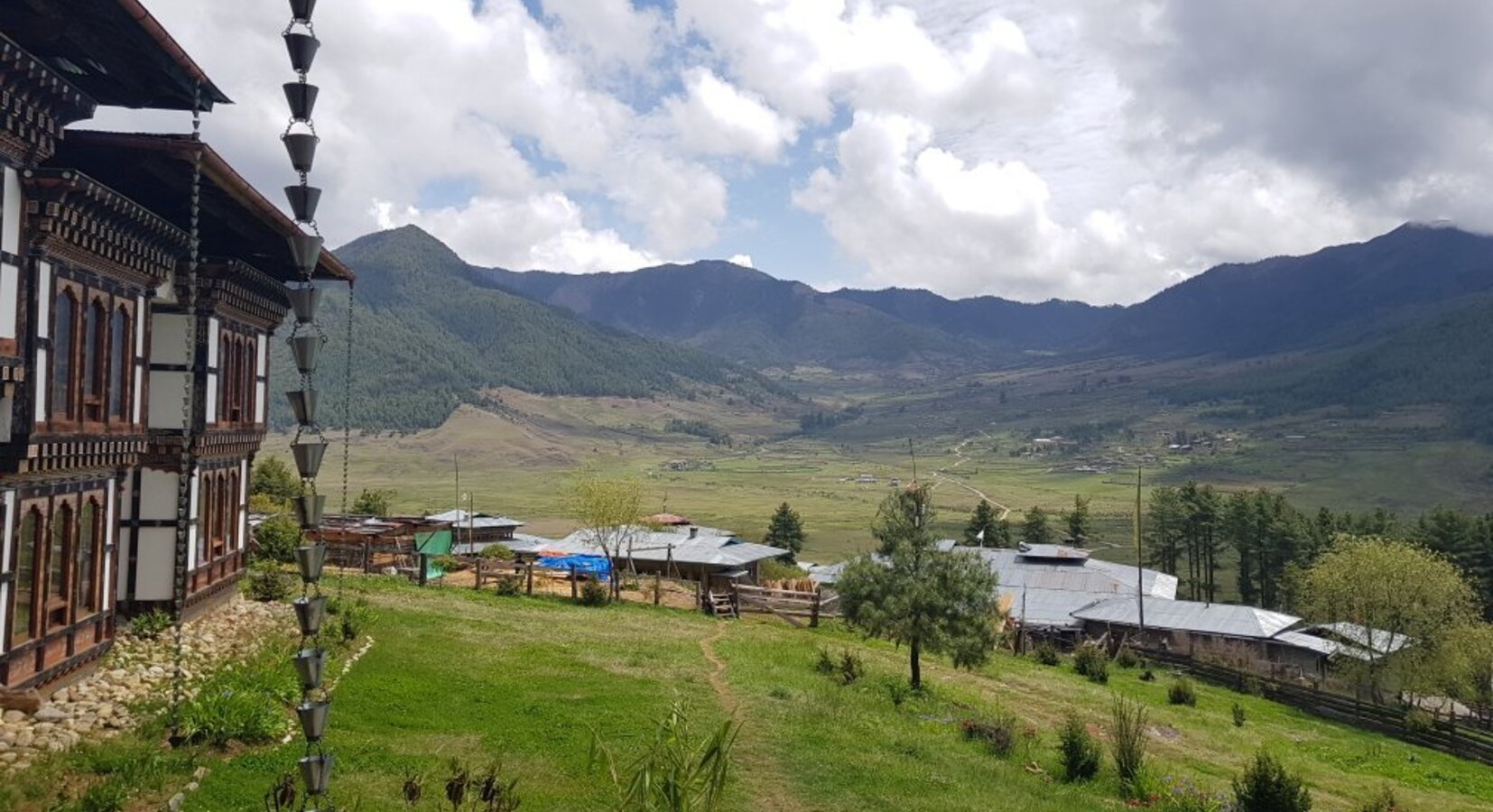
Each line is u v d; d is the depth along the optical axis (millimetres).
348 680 23828
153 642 24422
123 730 18141
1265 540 114500
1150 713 41219
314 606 9875
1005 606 69438
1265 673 64500
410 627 32781
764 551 71125
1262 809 23203
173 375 27391
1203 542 125938
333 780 16781
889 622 34000
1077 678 50375
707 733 22688
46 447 19281
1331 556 70438
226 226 28625
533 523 171000
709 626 43281
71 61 23406
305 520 9906
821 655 35719
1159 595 83500
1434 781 37750
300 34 9766
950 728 29047
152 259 24188
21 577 19406
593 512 61750
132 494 26766
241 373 31656
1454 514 103625
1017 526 167375
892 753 23719
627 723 22422
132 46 22000
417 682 24609
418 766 18031
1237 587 138250
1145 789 24531
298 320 9992
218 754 17609
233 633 26812
